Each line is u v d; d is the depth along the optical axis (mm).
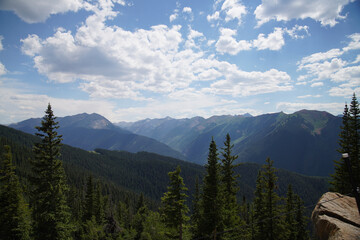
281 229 28609
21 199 31672
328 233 9258
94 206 54156
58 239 28312
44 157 28609
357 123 30250
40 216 27984
